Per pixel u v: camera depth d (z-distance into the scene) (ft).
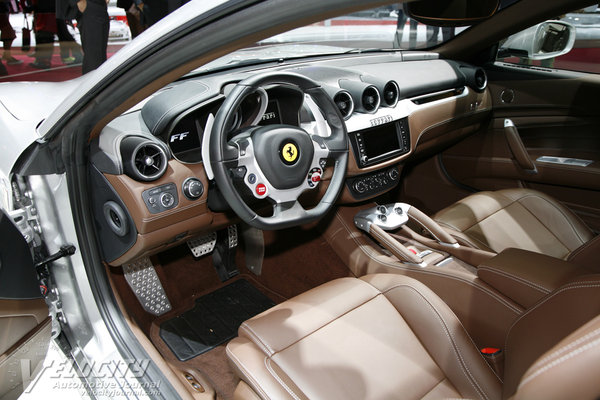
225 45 2.50
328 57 7.56
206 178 5.11
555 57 7.70
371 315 4.19
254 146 4.64
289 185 4.78
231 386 5.58
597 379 1.98
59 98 5.11
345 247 7.08
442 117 7.51
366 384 3.60
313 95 5.11
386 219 6.68
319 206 5.20
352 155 6.44
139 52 2.78
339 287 4.54
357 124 6.36
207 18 2.36
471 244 6.14
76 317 4.90
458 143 8.80
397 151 6.95
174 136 4.94
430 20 5.86
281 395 3.41
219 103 5.15
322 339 3.92
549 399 2.11
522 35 7.97
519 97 7.92
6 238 3.73
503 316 4.35
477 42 8.04
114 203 4.75
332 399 3.46
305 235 7.55
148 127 4.79
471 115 8.00
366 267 6.70
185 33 2.51
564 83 7.36
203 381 5.37
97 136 4.47
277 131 4.67
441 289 5.18
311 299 4.37
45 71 18.28
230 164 4.60
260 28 2.32
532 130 7.90
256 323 4.07
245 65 6.76
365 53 7.93
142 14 14.03
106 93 3.31
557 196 7.77
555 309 3.06
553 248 6.41
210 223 5.50
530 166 7.81
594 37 7.22
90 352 4.79
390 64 7.69
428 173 9.31
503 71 8.10
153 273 6.70
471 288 4.69
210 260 7.48
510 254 4.50
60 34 18.99
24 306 3.95
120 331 4.92
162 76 2.97
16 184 4.44
